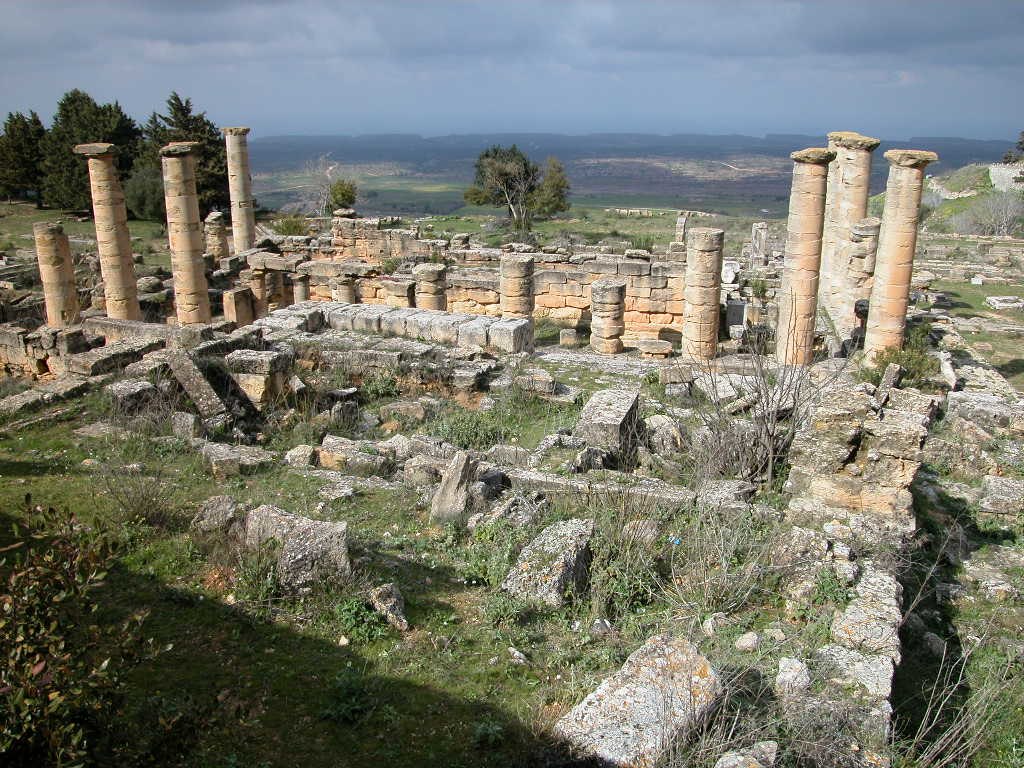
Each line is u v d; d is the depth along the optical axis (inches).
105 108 2674.7
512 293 966.4
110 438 483.5
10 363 743.1
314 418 571.5
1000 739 259.1
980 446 536.7
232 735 227.1
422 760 223.9
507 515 391.2
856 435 402.6
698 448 482.3
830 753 228.7
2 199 2709.2
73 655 201.2
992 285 1391.5
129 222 2315.5
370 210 6097.4
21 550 319.6
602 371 755.4
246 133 1425.9
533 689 260.5
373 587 307.9
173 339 650.8
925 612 336.2
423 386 663.8
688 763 209.9
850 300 969.5
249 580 302.0
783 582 331.0
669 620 307.7
